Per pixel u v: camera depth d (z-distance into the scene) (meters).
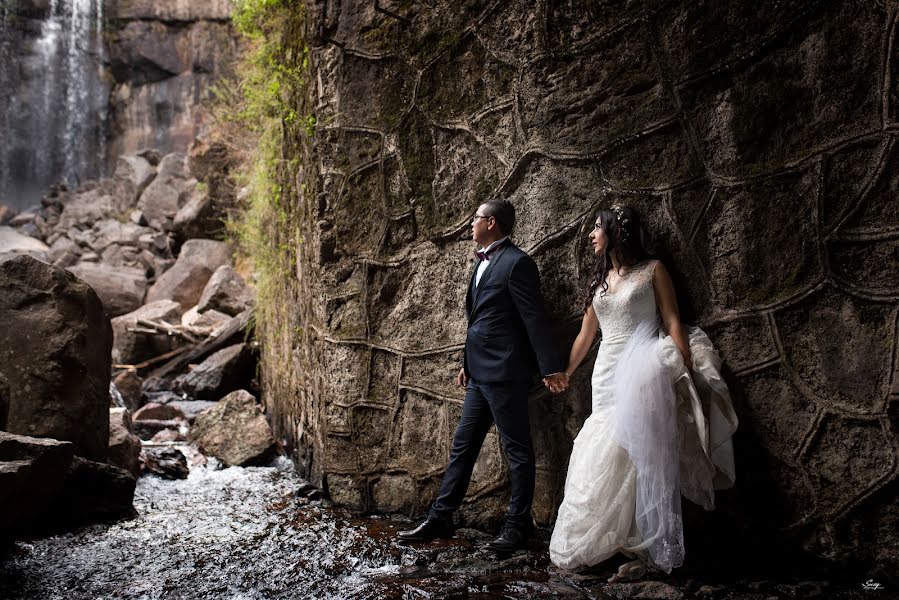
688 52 3.14
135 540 3.40
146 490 4.46
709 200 3.12
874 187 2.79
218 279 10.51
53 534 3.47
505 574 2.94
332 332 4.25
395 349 4.01
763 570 2.95
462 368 3.68
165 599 2.63
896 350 2.74
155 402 7.38
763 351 3.01
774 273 2.99
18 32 19.36
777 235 2.98
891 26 2.73
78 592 2.69
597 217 3.23
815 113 2.90
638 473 2.86
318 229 4.34
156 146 19.03
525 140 3.58
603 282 3.15
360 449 4.09
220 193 11.91
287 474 5.03
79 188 16.36
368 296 4.12
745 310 3.04
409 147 4.00
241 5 6.08
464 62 3.80
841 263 2.86
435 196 3.89
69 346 3.80
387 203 4.07
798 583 2.81
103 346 4.17
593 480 2.98
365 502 4.03
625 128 3.31
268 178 6.39
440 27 3.88
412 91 3.99
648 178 3.26
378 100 4.12
